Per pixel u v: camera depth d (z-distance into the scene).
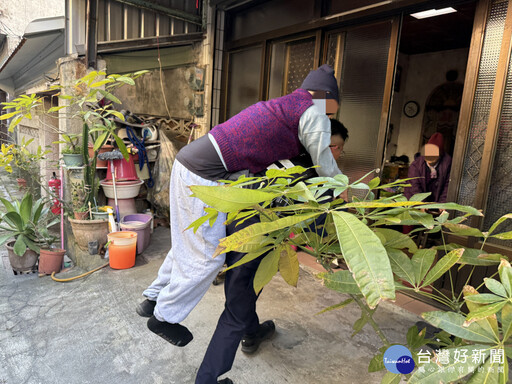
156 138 4.46
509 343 0.64
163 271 1.82
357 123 3.35
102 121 4.06
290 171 0.82
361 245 0.58
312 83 1.62
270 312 2.64
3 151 4.06
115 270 3.37
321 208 0.71
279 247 0.99
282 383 1.92
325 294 2.95
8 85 9.63
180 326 1.76
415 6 2.82
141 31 4.36
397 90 7.25
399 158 7.26
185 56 4.68
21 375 1.98
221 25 4.59
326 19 3.41
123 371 2.01
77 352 2.18
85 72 4.11
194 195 0.62
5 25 9.59
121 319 2.54
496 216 2.50
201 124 4.78
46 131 6.17
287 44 3.93
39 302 2.84
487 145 2.46
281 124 1.53
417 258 0.81
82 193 3.84
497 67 2.41
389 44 3.04
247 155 1.53
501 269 0.65
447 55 6.76
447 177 3.68
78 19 4.06
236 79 4.63
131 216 4.00
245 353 2.14
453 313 0.67
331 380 1.96
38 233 3.70
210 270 1.58
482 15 2.46
